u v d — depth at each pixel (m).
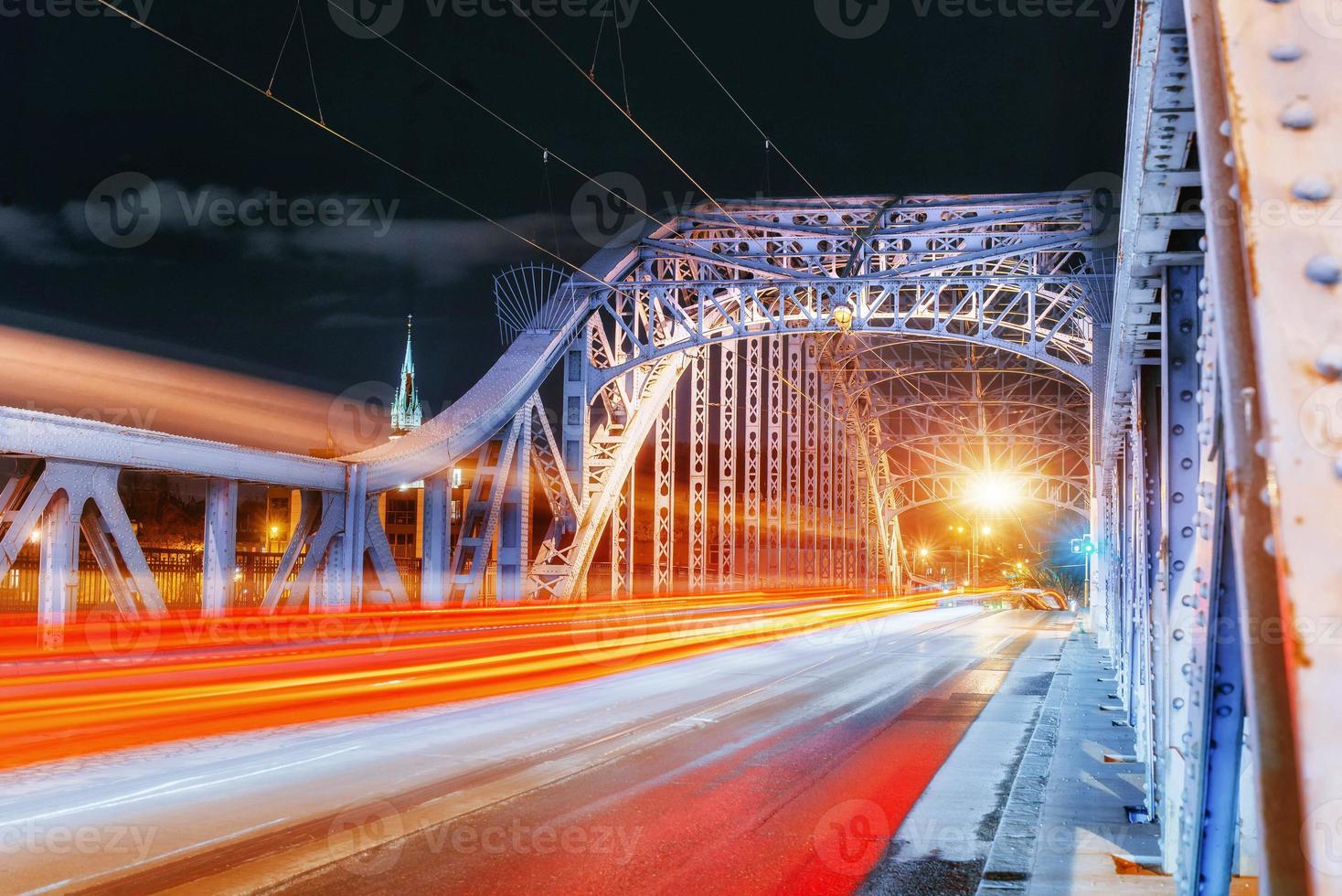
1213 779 3.67
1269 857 1.39
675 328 37.59
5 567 13.25
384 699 14.53
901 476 84.31
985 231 35.50
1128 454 13.22
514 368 32.50
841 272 38.41
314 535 22.11
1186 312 6.23
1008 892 5.47
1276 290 1.42
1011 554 126.00
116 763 9.22
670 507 40.84
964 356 65.31
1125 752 10.31
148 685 13.83
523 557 32.44
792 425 58.38
